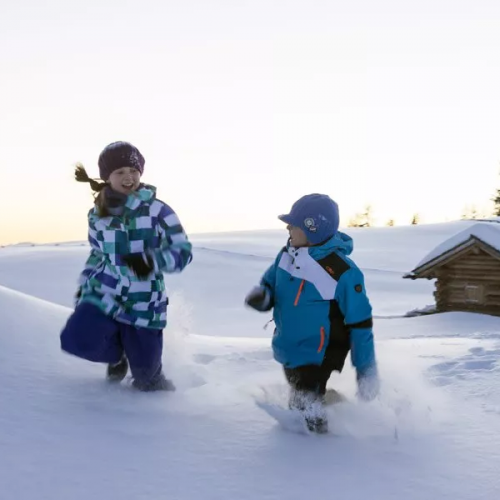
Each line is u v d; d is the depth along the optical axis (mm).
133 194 3740
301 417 3215
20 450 2742
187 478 2590
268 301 3643
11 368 3814
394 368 4586
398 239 61500
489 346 6355
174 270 3730
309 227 3506
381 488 2574
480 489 2574
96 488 2451
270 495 2479
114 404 3453
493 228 18812
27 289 39281
